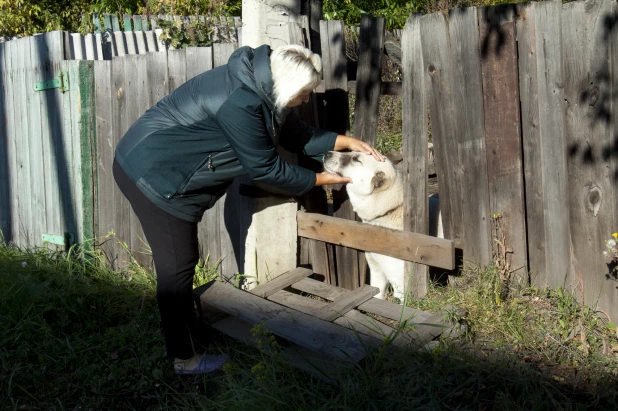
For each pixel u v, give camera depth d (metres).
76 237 5.11
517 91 3.12
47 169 5.27
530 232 3.27
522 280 3.31
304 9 3.89
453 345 2.78
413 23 3.41
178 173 3.02
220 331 3.44
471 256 3.49
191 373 3.17
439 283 3.77
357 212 3.89
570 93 2.94
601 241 2.95
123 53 6.60
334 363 2.75
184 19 7.00
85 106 4.83
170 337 3.20
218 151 3.05
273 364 2.83
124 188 3.13
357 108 3.69
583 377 2.61
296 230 3.98
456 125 3.37
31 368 3.35
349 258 3.98
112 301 4.18
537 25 3.00
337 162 3.68
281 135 3.47
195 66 4.05
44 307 3.93
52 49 4.95
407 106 3.53
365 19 3.54
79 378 3.26
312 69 2.85
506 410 2.36
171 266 3.08
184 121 2.98
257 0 3.57
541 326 2.99
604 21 2.75
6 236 5.96
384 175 3.67
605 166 2.87
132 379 3.23
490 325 3.07
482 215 3.38
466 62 3.24
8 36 9.31
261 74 2.83
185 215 3.08
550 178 3.12
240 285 3.96
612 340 2.88
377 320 3.15
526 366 2.65
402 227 3.83
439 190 3.56
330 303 3.31
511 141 3.18
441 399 2.47
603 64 2.79
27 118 5.39
